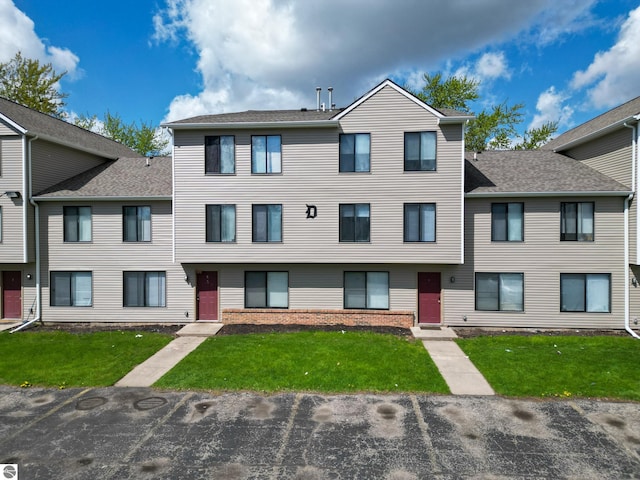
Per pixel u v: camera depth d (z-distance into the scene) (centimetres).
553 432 778
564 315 1603
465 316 1648
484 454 700
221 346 1367
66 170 1914
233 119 1692
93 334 1573
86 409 892
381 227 1593
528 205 1611
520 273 1623
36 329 1677
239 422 826
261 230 1642
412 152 1581
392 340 1445
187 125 1605
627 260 1558
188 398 949
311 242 1622
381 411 873
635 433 771
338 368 1135
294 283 1717
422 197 1571
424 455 697
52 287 1775
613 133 1612
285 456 696
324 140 1609
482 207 1633
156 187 1805
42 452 712
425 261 1574
